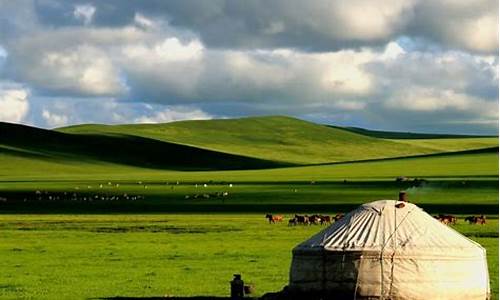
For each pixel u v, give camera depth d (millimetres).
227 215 113625
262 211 123625
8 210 128625
